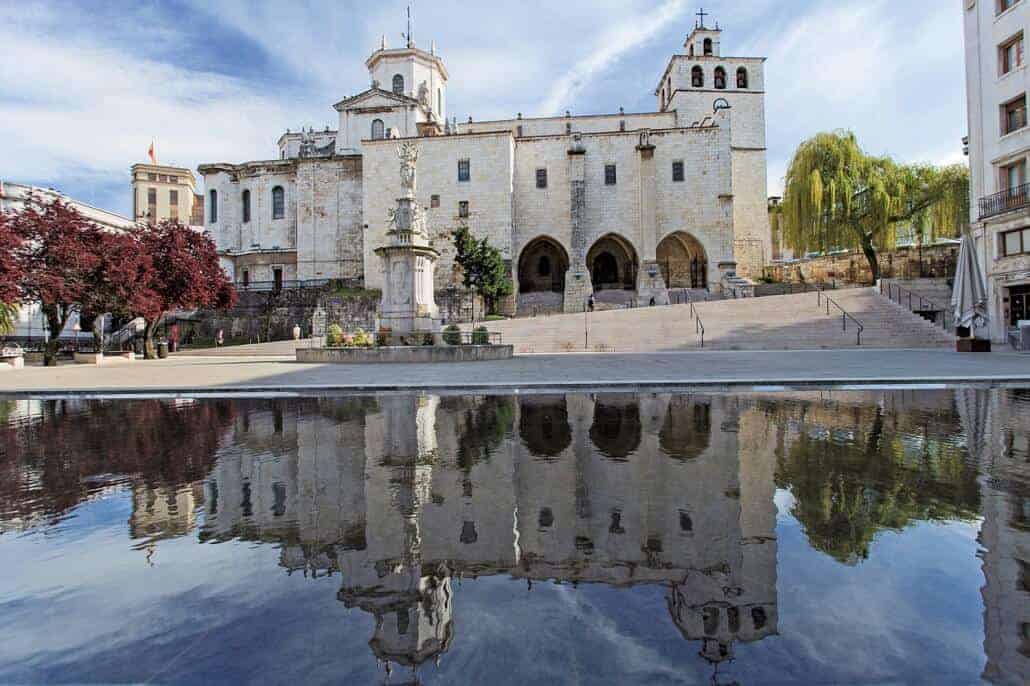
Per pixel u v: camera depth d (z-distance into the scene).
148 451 6.17
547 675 1.99
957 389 11.10
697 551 3.18
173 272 30.09
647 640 2.23
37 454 6.08
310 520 3.80
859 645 2.17
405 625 2.40
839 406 8.93
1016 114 25.84
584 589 2.72
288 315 42.66
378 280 46.22
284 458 5.70
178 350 36.25
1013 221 25.22
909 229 46.28
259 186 53.31
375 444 6.33
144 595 2.73
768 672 2.00
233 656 2.18
